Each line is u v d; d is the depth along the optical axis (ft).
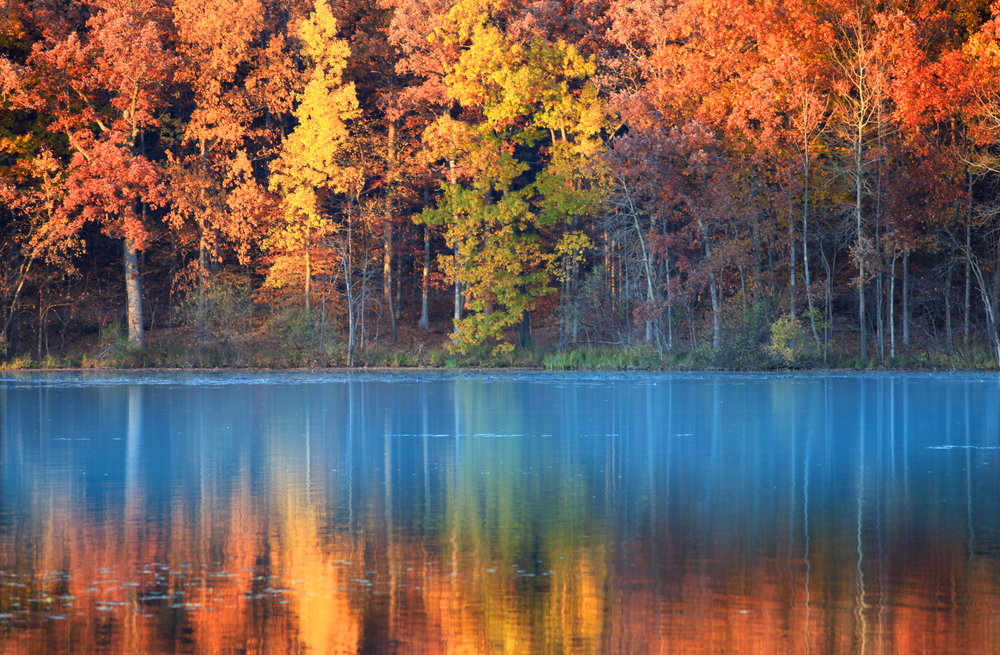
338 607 38.50
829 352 199.21
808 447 83.05
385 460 75.92
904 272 203.41
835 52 200.23
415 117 227.81
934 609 37.76
